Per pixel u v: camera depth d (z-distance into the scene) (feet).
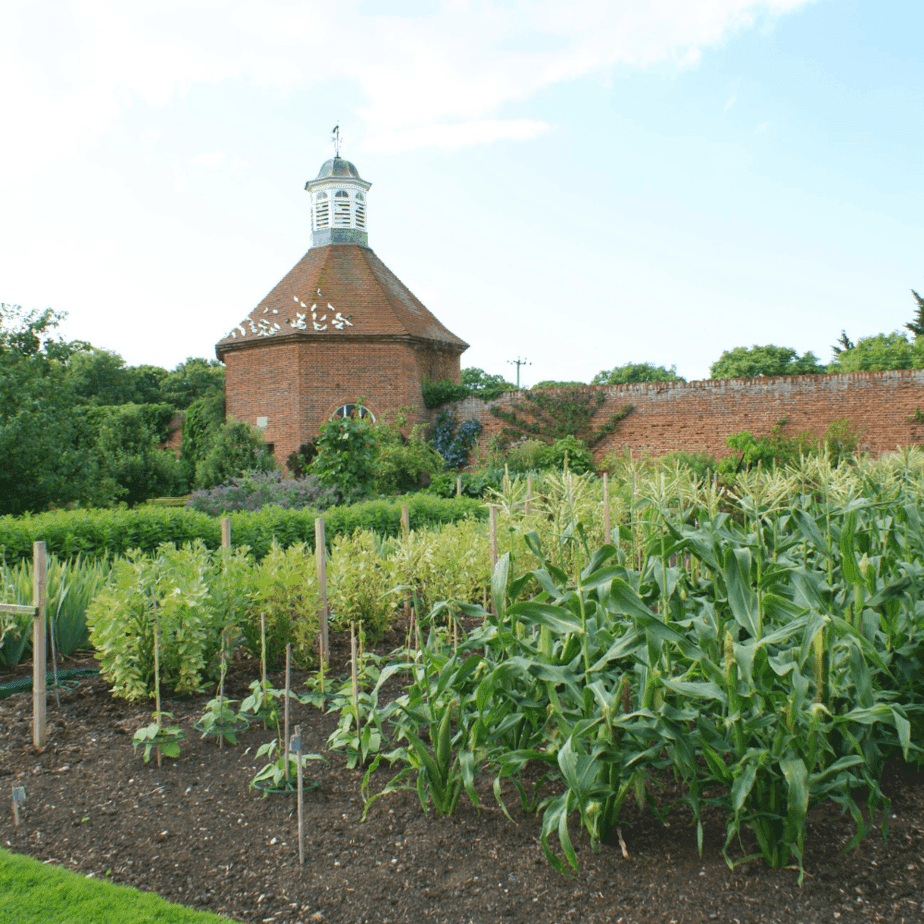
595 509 20.99
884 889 7.69
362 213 82.28
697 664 8.96
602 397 69.92
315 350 71.00
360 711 11.25
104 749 11.72
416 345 74.95
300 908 7.64
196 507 37.99
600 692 8.32
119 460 64.13
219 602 14.67
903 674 10.14
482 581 18.29
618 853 8.57
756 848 8.61
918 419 60.59
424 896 7.80
